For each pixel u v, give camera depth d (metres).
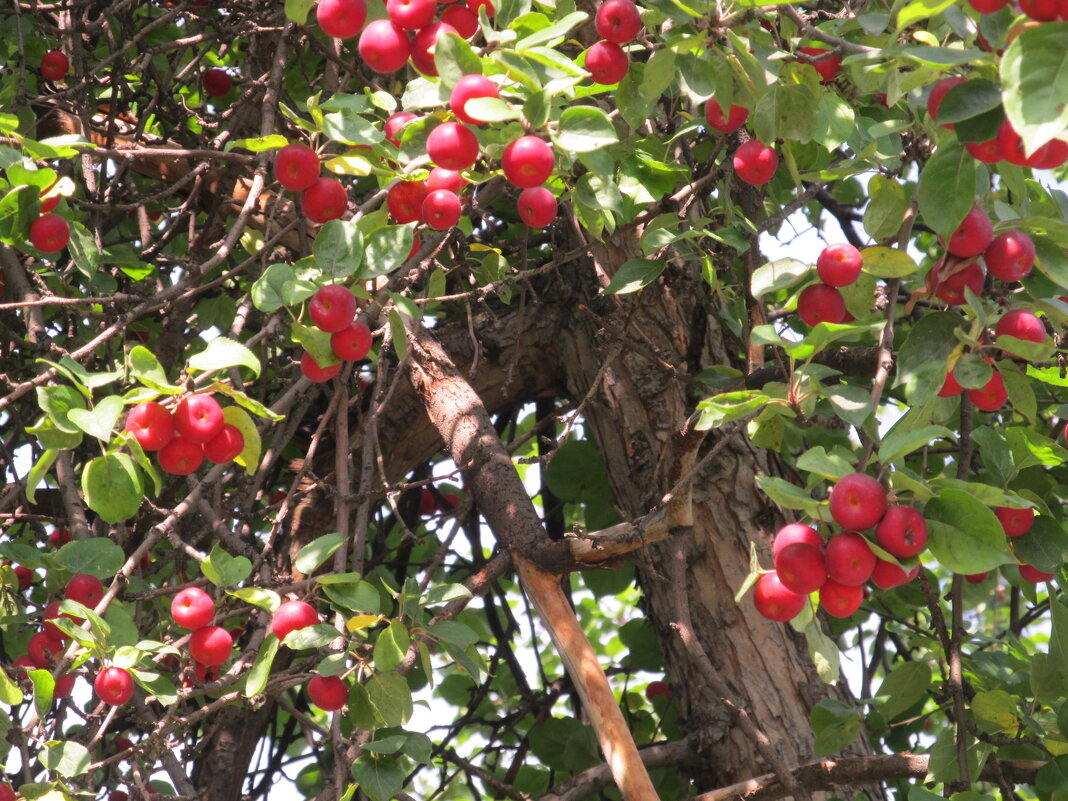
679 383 3.16
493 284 2.68
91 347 2.12
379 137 2.10
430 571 2.80
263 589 2.13
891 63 1.75
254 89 2.90
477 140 1.87
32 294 2.58
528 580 2.41
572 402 3.51
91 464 1.89
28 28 3.24
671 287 3.22
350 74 3.00
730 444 3.07
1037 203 2.19
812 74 2.13
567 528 4.10
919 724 3.40
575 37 2.94
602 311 3.26
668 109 3.05
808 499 1.57
